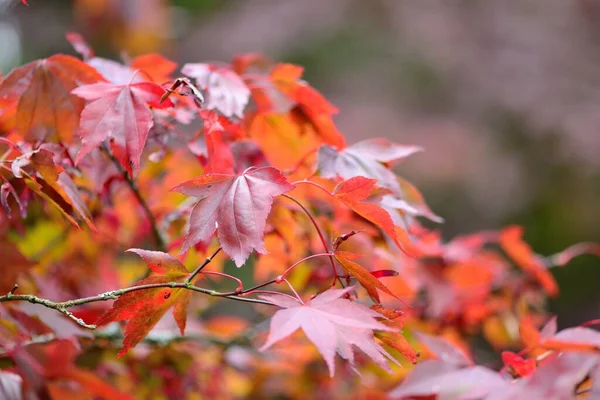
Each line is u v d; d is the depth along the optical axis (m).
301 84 1.06
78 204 1.00
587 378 0.95
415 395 1.00
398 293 1.15
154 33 3.07
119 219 1.18
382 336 0.96
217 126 1.00
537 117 3.47
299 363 1.25
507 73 3.68
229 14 4.16
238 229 0.95
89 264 1.18
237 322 1.35
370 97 3.76
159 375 1.16
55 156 1.00
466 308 1.21
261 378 1.27
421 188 3.33
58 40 3.35
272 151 1.10
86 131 0.98
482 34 3.86
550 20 3.78
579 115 3.43
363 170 1.03
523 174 3.36
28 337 1.04
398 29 3.97
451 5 4.01
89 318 1.12
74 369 1.03
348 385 1.26
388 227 0.97
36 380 1.02
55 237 1.15
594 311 2.99
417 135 3.54
